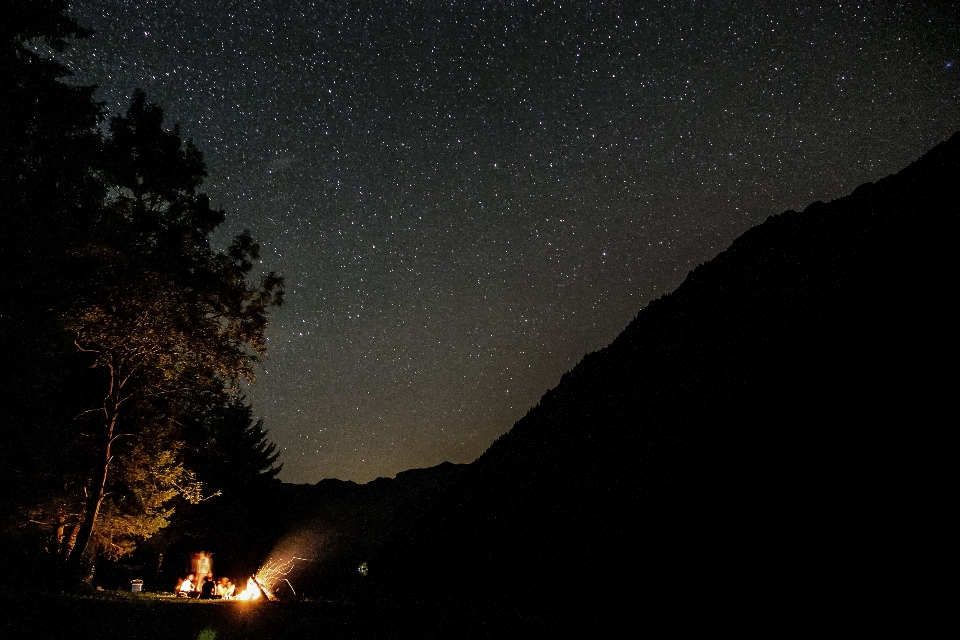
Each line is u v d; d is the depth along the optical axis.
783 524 10.93
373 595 22.53
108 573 28.08
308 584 33.44
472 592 19.12
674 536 13.59
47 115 14.95
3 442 15.58
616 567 14.52
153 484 21.78
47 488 19.16
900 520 8.81
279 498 41.25
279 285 20.44
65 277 16.16
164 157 18.52
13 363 14.80
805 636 8.45
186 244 18.94
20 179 14.77
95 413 20.84
